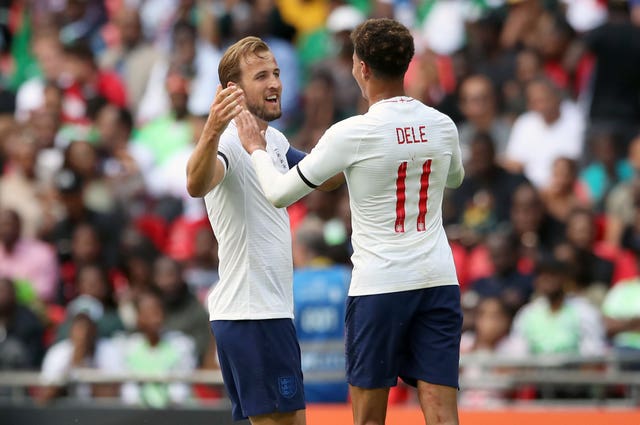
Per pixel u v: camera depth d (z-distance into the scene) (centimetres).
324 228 3238
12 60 5184
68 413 2708
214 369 3116
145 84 4603
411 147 1686
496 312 3020
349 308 1739
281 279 1781
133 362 3094
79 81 4588
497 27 4391
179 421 2544
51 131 4241
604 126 3934
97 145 4134
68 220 3781
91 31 5181
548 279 2958
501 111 4097
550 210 3550
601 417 2491
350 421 2458
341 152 1683
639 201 3384
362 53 1716
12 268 3662
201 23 4694
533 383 2700
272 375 1761
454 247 3359
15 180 3997
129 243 3528
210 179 1686
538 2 4378
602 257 3281
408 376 1745
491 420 2498
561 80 4234
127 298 3372
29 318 3334
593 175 3750
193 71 4525
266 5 4772
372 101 1728
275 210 1783
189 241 3731
